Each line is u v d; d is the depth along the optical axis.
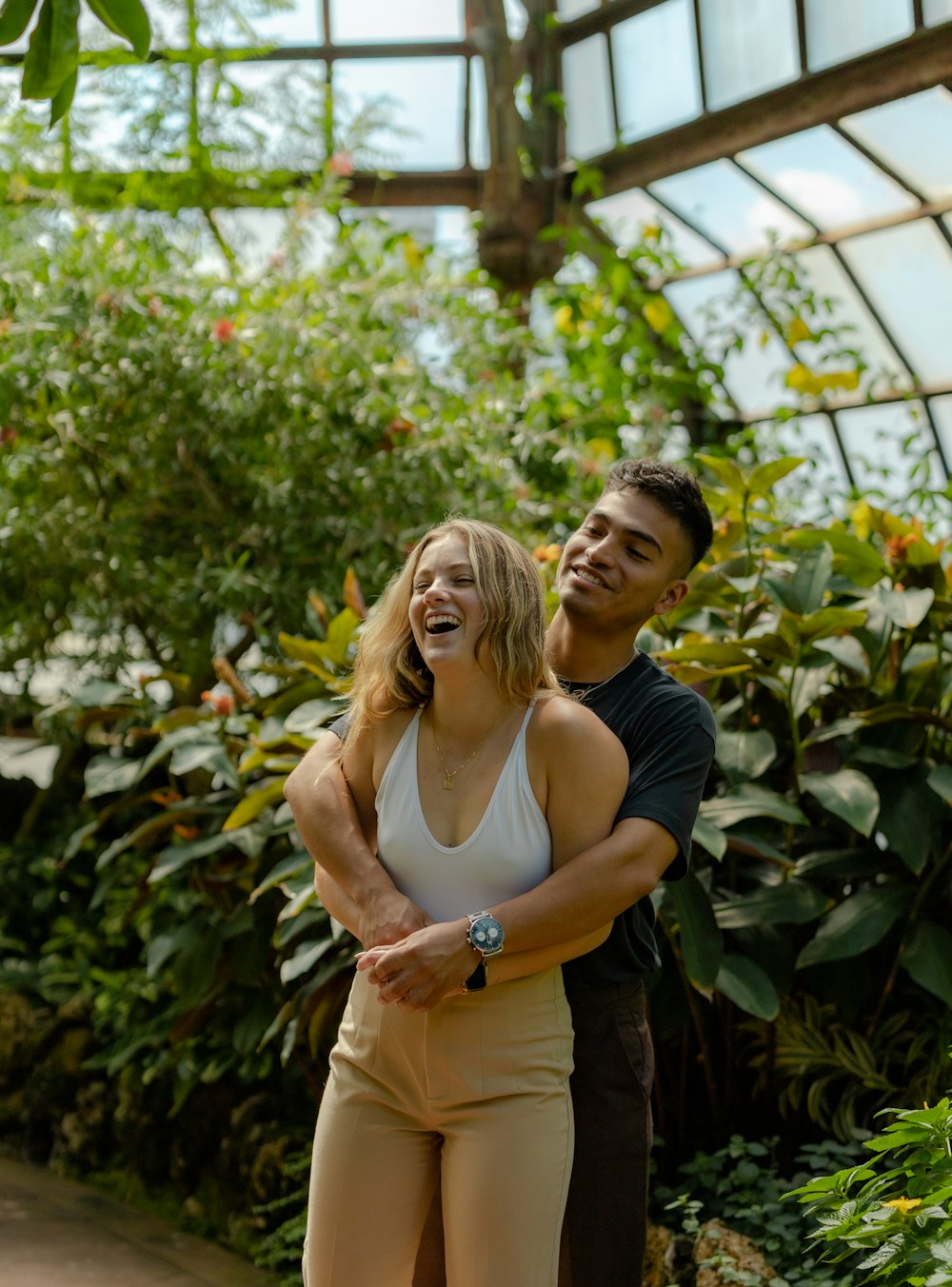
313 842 1.58
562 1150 1.50
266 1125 2.93
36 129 4.70
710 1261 2.07
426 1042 1.47
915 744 2.50
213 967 2.82
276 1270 2.65
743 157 5.58
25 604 4.31
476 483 4.44
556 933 1.43
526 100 6.13
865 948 2.27
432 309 4.88
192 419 4.06
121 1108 3.26
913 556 2.53
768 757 2.42
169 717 2.92
